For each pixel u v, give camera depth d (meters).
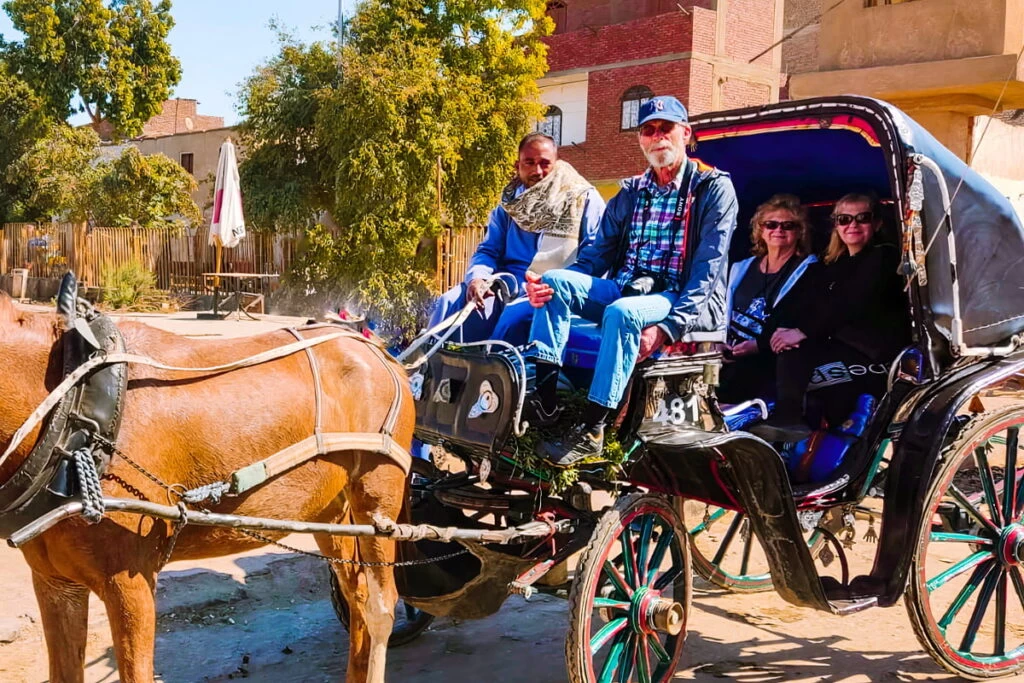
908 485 4.98
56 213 34.34
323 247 21.25
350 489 4.54
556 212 6.00
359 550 4.65
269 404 4.09
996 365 5.42
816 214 6.36
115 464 3.64
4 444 3.56
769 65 26.34
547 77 27.42
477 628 5.93
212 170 37.91
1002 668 5.32
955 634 5.79
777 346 6.18
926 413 5.08
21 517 3.58
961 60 13.86
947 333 5.24
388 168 20.58
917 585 5.00
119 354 3.68
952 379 5.27
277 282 23.23
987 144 16.39
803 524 5.06
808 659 5.48
